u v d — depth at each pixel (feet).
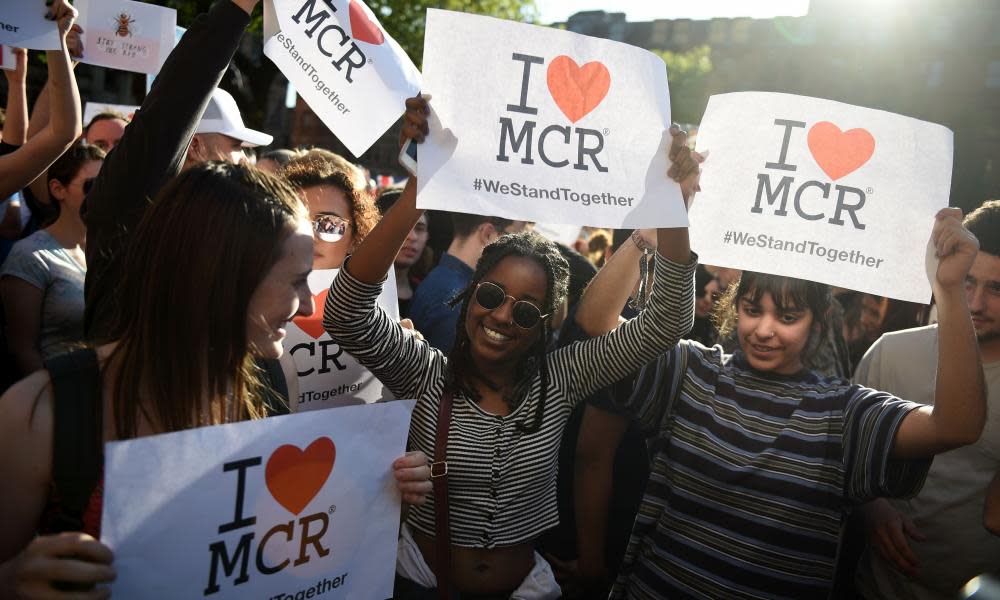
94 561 3.33
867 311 12.77
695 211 6.18
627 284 7.11
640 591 6.32
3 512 3.48
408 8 54.24
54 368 3.74
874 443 5.71
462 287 9.21
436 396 6.17
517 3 61.26
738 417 6.20
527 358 6.32
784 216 6.08
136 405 3.85
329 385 6.66
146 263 3.96
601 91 5.39
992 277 6.84
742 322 6.39
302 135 90.53
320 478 4.25
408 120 4.91
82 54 10.11
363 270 5.58
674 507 6.27
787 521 5.84
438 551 5.77
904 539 6.65
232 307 3.99
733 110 6.19
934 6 89.30
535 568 6.24
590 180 5.32
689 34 150.82
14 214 12.85
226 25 5.53
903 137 6.00
